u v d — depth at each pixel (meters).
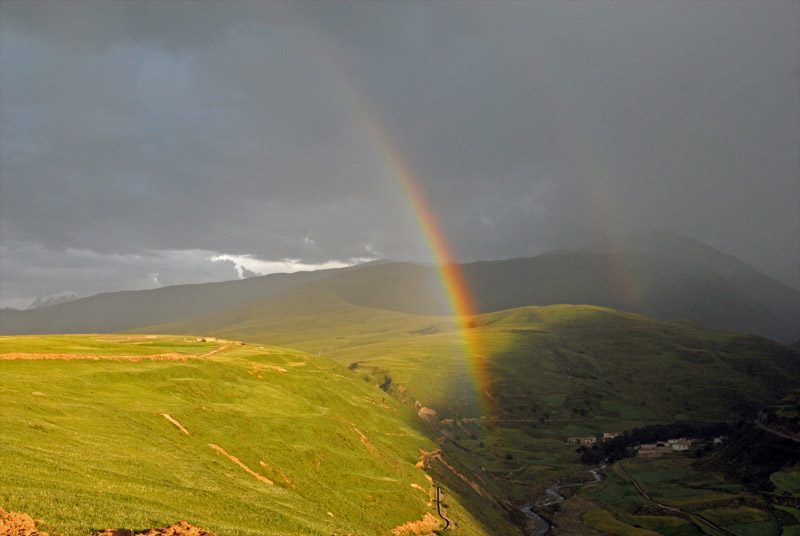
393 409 194.00
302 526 58.69
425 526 93.19
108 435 66.12
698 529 135.12
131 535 37.44
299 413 117.00
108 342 152.25
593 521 147.50
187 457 70.19
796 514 136.62
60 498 41.00
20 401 68.81
